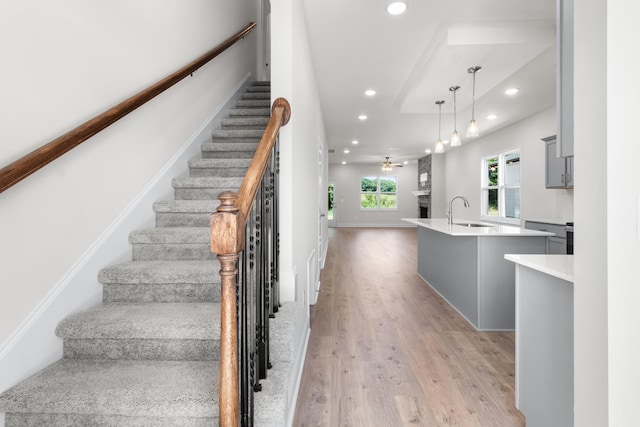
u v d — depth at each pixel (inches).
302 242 101.9
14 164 45.2
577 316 45.8
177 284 68.3
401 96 188.7
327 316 131.1
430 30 118.3
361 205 557.0
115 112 65.0
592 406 43.0
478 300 117.7
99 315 60.2
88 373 52.3
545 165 203.6
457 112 217.5
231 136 127.6
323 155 255.0
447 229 135.8
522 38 112.0
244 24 180.1
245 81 177.2
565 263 61.9
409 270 217.0
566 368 55.2
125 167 78.0
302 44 103.1
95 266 66.7
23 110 52.1
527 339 66.4
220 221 34.6
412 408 72.8
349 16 109.9
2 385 47.9
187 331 56.3
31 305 53.1
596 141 41.7
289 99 82.2
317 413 71.1
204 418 45.5
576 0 45.1
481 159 310.7
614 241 39.6
